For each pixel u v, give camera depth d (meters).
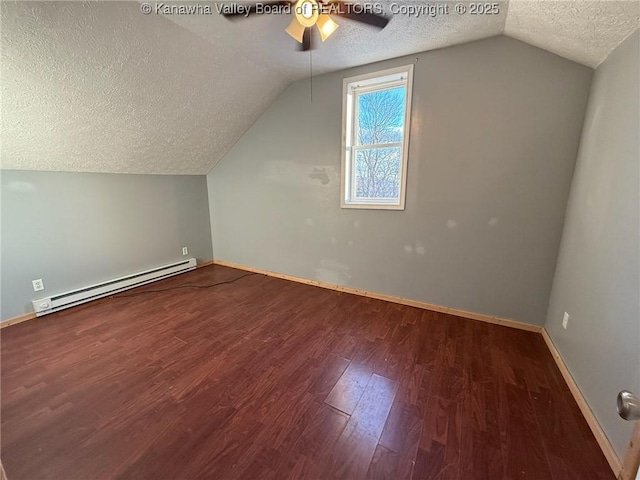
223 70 2.55
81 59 1.86
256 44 2.26
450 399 1.63
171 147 3.16
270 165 3.51
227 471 1.23
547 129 2.08
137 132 2.69
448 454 1.30
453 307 2.67
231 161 3.81
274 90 3.13
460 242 2.53
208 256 4.30
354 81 2.76
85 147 2.55
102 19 1.72
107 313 2.68
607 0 1.18
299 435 1.40
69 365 1.93
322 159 3.12
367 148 2.95
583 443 1.35
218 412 1.54
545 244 2.22
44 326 2.44
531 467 1.24
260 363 1.96
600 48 1.59
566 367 1.81
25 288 2.53
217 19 1.90
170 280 3.61
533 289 2.31
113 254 3.15
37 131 2.16
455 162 2.43
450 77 2.33
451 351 2.09
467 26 1.98
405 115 2.56
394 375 1.84
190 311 2.74
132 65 2.08
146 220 3.44
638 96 1.28
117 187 3.11
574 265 1.84
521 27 1.87
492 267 2.44
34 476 1.21
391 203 2.87
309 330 2.39
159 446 1.34
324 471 1.23
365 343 2.20
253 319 2.59
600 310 1.46
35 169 2.49
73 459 1.28
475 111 2.29
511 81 2.13
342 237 3.17
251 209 3.81
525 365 1.92
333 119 2.96
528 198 2.22
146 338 2.27
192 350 2.11
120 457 1.29
